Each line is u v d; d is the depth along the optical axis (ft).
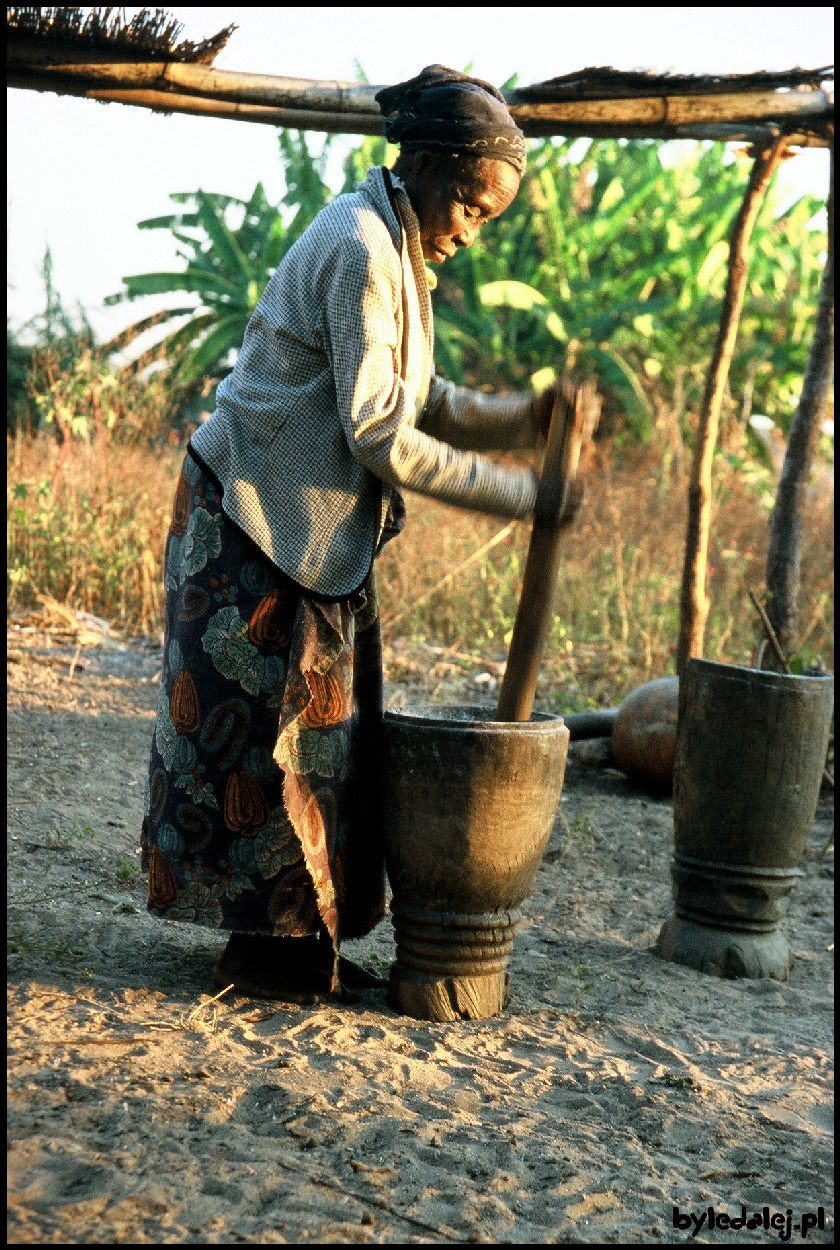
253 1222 5.54
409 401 7.37
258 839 7.90
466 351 55.62
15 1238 5.18
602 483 32.91
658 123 13.97
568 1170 6.33
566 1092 7.36
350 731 8.20
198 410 44.86
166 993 8.16
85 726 15.57
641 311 50.85
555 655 21.95
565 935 10.82
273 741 7.86
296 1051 7.46
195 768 7.89
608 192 56.65
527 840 8.18
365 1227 5.60
